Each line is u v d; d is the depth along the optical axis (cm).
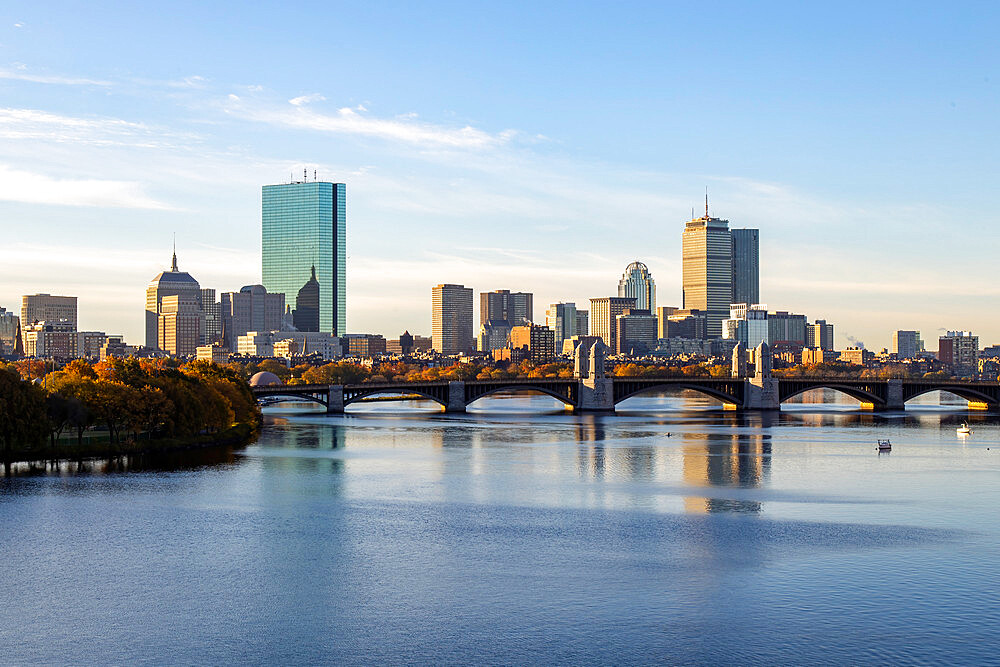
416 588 13462
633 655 11162
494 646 11444
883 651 11238
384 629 11956
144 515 17738
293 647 11431
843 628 11912
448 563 14675
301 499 19438
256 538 16125
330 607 12719
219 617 12356
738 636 11688
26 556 14962
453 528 16925
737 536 16325
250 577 13950
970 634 11706
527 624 12100
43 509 18125
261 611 12569
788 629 11888
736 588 13425
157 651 11312
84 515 17650
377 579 13875
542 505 19038
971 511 18388
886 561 14712
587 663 10975
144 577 13938
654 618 12275
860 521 17488
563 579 13862
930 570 14238
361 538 16175
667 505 19025
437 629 11956
